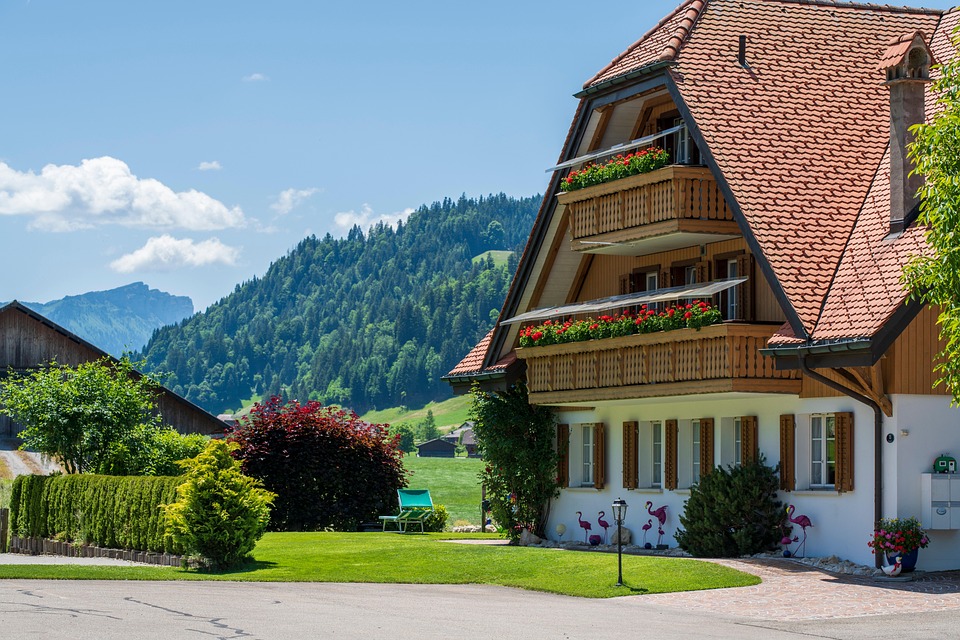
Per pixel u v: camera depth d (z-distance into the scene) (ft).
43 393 122.83
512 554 88.07
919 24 100.68
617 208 96.17
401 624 55.72
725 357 85.25
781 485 87.20
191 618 56.13
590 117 101.65
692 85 90.79
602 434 107.14
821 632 55.36
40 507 115.55
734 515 87.97
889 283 78.43
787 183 87.04
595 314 108.27
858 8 100.27
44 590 67.82
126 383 128.26
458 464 468.34
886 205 84.99
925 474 78.28
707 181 90.89
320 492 132.57
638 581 73.20
